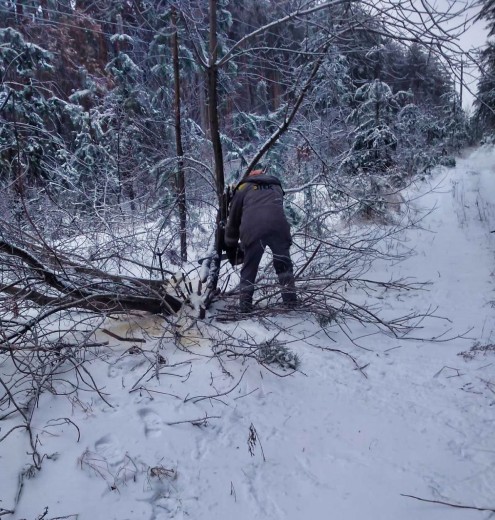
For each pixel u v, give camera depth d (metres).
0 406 2.69
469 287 4.96
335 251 5.14
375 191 6.71
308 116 6.31
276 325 3.73
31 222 3.43
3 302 3.42
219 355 3.30
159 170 6.49
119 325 3.89
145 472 2.16
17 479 2.10
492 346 3.43
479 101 3.25
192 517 1.93
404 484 2.10
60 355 3.03
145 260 4.90
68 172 7.24
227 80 5.72
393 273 5.51
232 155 6.90
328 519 1.92
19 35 8.52
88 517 1.90
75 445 2.33
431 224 8.03
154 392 2.84
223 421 2.59
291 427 2.55
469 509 1.93
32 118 8.50
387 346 3.61
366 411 2.70
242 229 4.20
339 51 4.30
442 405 2.73
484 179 12.97
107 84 11.88
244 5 4.84
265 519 1.93
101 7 6.32
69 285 3.52
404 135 9.80
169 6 4.68
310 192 5.93
